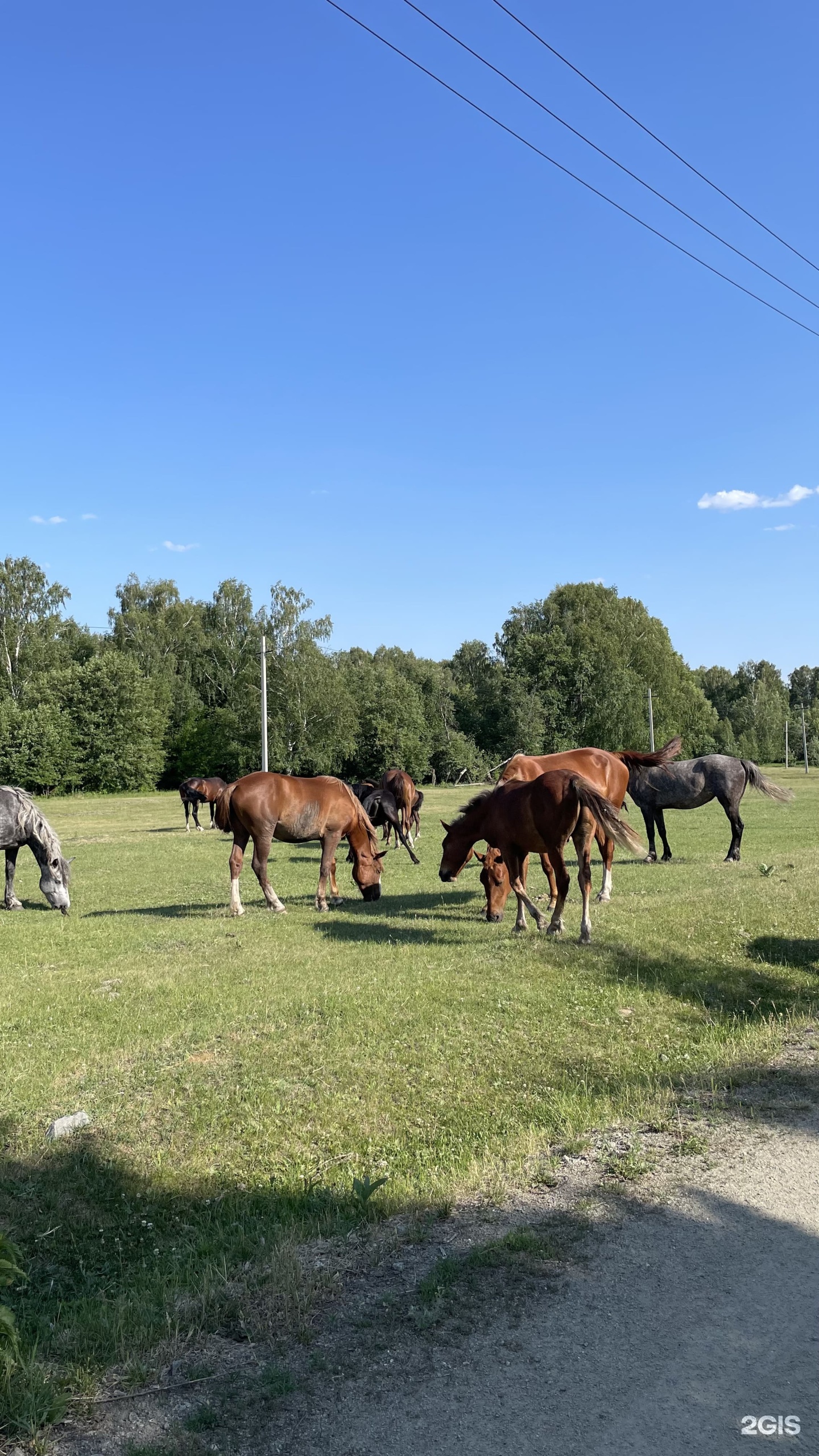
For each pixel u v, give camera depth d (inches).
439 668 4303.6
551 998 356.5
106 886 755.4
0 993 385.1
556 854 444.8
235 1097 271.4
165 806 2245.3
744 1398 130.6
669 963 401.7
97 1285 183.5
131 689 3031.5
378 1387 136.3
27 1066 297.1
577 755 569.3
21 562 3302.2
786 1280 161.6
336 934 487.8
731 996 362.6
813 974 390.6
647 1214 189.5
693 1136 230.8
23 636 3255.4
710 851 882.1
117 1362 147.3
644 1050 307.0
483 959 416.2
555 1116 251.8
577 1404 130.2
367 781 1055.0
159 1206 213.8
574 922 491.2
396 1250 178.4
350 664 4133.9
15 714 2854.3
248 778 557.9
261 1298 162.7
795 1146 222.1
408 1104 265.7
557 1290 160.4
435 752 3373.5
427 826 1306.6
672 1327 148.2
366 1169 225.6
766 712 4734.3
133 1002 365.1
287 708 2999.5
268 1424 129.0
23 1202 215.6
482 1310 154.9
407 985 376.2
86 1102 270.4
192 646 3683.6
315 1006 353.1
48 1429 130.0
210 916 562.6
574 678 3314.5
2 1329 141.5
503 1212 192.7
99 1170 230.1
